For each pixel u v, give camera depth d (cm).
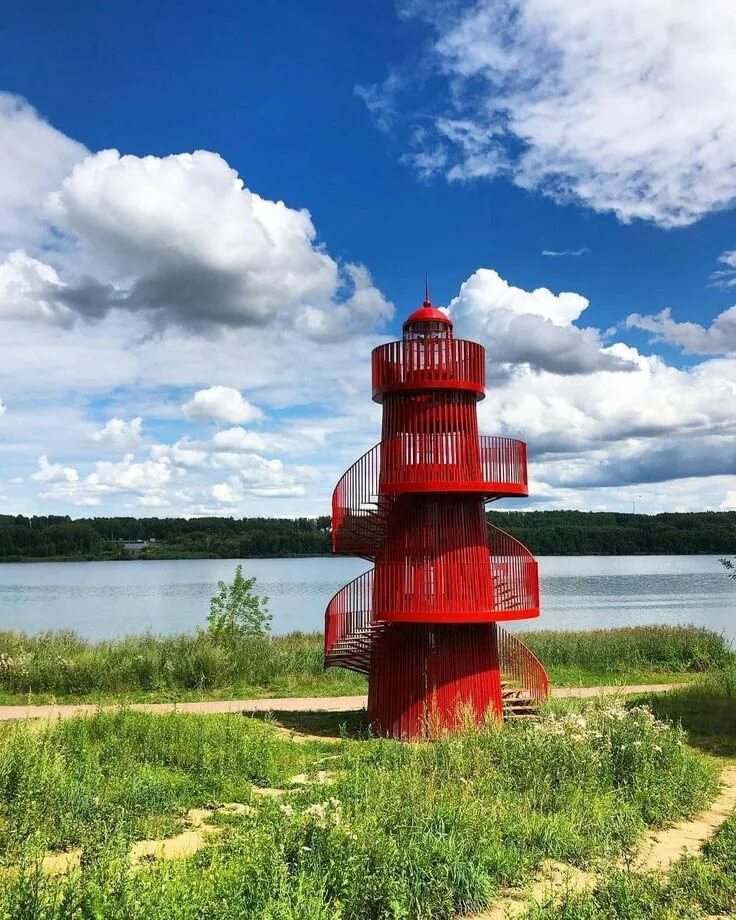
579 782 1307
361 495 1952
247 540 16538
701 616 6044
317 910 749
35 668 2489
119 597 8131
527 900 895
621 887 881
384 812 1066
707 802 1320
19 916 711
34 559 17050
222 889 809
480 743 1511
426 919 841
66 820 1062
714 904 886
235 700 2425
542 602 7388
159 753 1484
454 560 1825
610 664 3036
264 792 1323
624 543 15088
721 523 15300
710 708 2147
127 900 734
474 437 1877
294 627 5369
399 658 1883
